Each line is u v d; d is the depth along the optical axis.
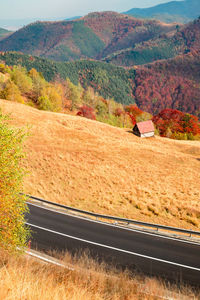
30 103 97.88
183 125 107.00
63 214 21.53
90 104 136.88
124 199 29.36
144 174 39.56
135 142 63.72
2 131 10.41
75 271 8.40
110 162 42.56
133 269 13.50
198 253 15.45
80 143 51.56
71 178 34.16
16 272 5.82
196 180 39.28
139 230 18.80
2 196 10.06
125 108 143.75
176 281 12.43
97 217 20.67
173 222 23.89
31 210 21.91
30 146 43.00
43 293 4.35
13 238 10.48
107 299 6.22
